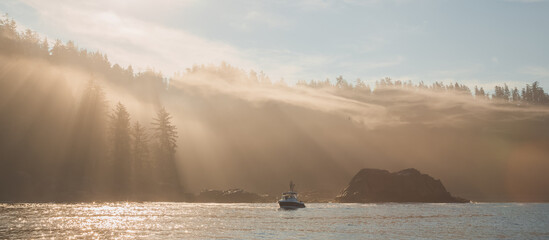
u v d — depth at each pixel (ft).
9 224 166.61
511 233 169.48
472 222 214.07
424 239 150.20
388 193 488.02
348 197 481.87
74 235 144.56
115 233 152.56
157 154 469.16
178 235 151.23
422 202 483.51
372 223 203.72
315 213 268.41
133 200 397.80
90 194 378.53
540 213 286.66
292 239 147.23
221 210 279.69
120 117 443.32
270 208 315.37
